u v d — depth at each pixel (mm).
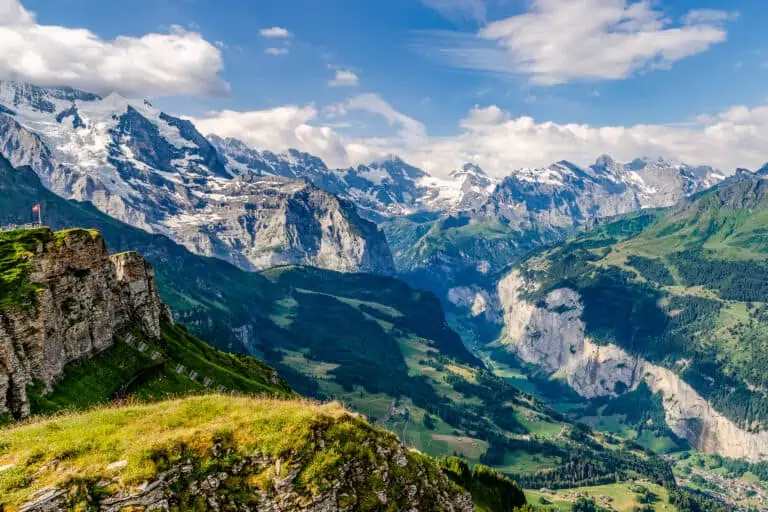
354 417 49750
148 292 110062
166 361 98188
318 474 42125
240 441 41906
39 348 65688
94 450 38906
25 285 67938
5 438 40156
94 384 76062
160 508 37188
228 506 39031
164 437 40562
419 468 52969
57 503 35062
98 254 90312
